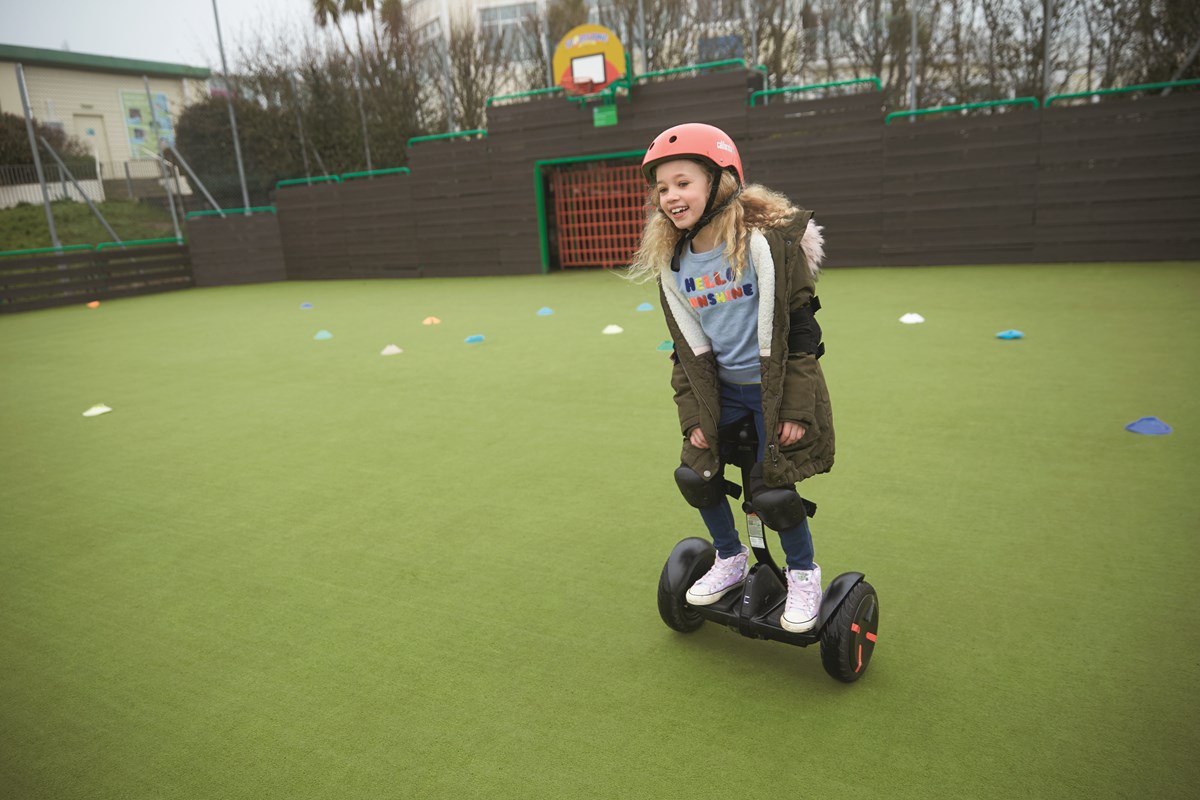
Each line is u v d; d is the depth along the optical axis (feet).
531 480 12.16
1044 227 37.11
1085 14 44.42
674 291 6.33
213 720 6.66
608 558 9.37
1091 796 5.21
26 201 62.69
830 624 6.41
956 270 37.22
